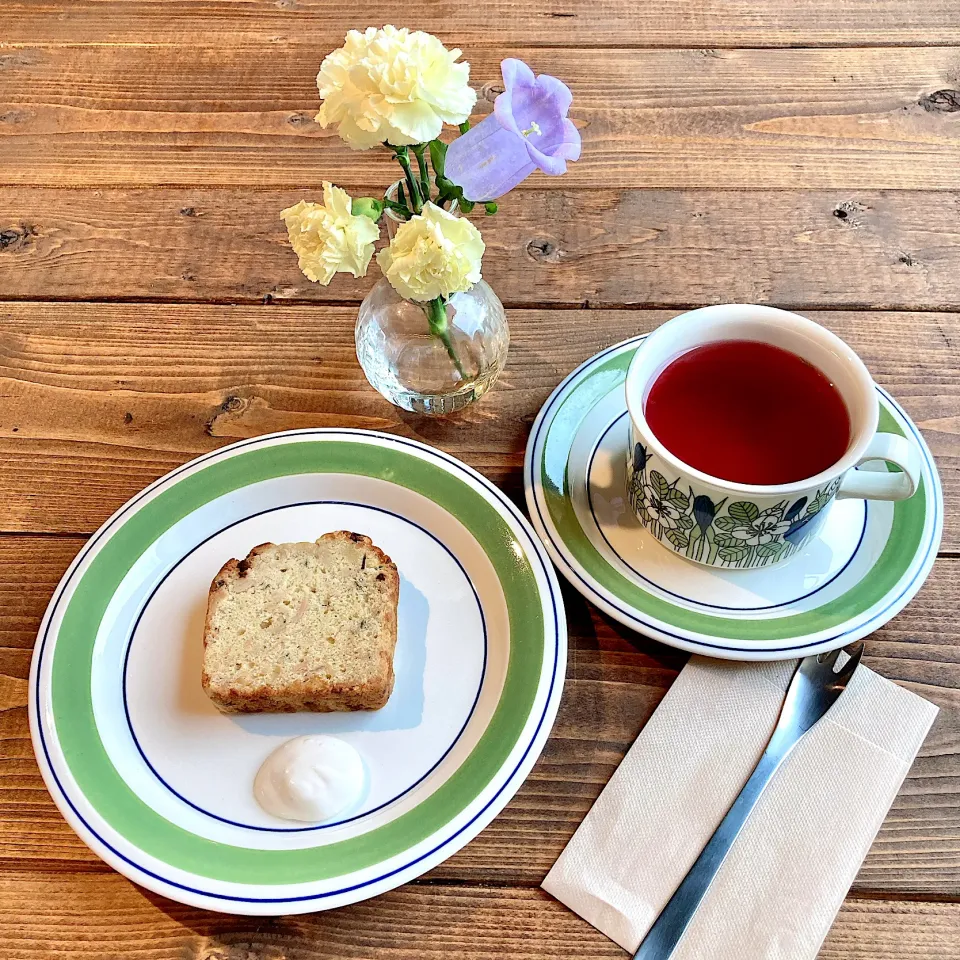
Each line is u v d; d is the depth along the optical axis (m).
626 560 0.43
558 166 0.36
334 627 0.42
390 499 0.45
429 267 0.37
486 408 0.49
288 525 0.45
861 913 0.37
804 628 0.40
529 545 0.42
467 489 0.44
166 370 0.51
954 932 0.36
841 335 0.51
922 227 0.55
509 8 0.65
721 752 0.39
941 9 0.64
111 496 0.47
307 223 0.38
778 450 0.40
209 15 0.66
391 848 0.36
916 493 0.43
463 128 0.59
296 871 0.36
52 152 0.59
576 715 0.41
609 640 0.43
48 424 0.49
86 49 0.64
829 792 0.38
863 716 0.40
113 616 0.42
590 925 0.37
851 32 0.63
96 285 0.54
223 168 0.58
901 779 0.38
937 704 0.40
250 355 0.51
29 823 0.39
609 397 0.47
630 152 0.58
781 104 0.60
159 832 0.37
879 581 0.41
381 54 0.36
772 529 0.40
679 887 0.37
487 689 0.41
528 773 0.37
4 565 0.45
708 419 0.42
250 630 0.41
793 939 0.35
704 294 0.53
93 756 0.39
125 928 0.37
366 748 0.40
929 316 0.51
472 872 0.38
